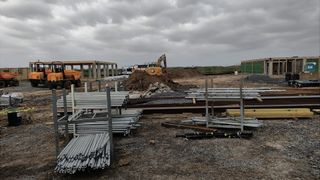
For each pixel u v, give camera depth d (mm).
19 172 6816
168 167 6801
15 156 8016
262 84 30781
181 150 7996
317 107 13039
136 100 14844
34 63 35625
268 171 6418
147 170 6652
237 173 6352
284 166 6680
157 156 7578
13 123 12070
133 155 7688
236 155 7492
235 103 13156
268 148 7988
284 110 12023
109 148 7055
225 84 31844
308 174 6215
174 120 11992
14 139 9812
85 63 39938
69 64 37281
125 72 53094
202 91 10492
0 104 18094
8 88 34938
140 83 29016
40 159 7652
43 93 27531
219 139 8945
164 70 36344
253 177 6121
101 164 6301
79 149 6859
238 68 83812
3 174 6727
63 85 32281
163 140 9031
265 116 11656
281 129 9977
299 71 42344
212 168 6672
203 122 10555
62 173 6551
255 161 7039
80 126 9047
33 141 9461
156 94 20953
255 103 13070
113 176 6367
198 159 7270
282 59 43844
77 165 6156
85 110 10422
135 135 9750
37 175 6590
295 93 14625
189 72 69625
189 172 6480
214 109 13305
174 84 31984
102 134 8289
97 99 8953
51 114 14711
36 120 13148
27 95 25703
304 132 9562
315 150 7746
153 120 12188
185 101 14625
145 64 41594
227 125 10078
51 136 9961
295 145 8195
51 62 34031
